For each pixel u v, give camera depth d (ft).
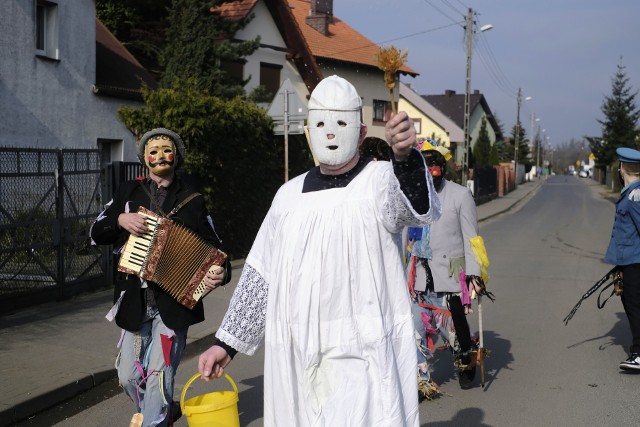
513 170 200.75
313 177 9.16
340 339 8.43
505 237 66.03
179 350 13.98
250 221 43.75
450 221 17.90
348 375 8.42
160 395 13.43
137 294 13.44
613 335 26.35
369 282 8.43
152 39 63.36
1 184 25.81
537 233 70.44
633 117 187.62
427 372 18.58
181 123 36.99
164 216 13.94
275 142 45.78
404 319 8.69
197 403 11.68
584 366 22.12
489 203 123.65
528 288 36.96
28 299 27.12
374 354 8.35
